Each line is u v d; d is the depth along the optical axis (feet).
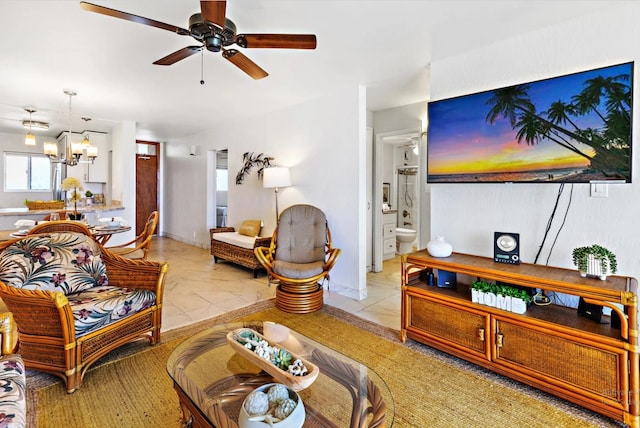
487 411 5.70
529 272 6.67
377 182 15.56
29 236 7.78
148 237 12.31
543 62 7.61
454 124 8.57
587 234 7.09
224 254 16.07
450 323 7.41
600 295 5.56
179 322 9.39
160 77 10.77
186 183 22.85
